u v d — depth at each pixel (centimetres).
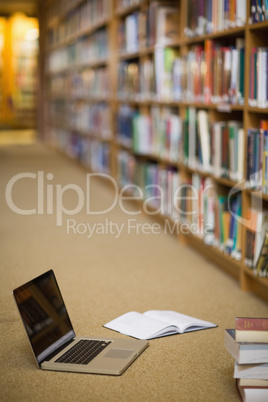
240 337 211
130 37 590
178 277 379
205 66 399
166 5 507
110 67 695
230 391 225
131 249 448
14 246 453
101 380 232
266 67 308
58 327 260
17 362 249
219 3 372
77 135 945
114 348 257
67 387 226
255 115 334
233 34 365
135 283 365
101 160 764
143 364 247
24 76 1633
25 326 237
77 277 375
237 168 354
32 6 1440
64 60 1034
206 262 416
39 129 1395
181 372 241
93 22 770
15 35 1602
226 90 363
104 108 757
